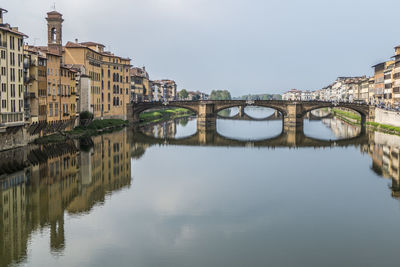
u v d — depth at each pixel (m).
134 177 63.59
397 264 34.97
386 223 44.25
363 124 151.62
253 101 151.12
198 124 154.25
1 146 74.88
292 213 47.41
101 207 48.66
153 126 151.38
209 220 45.03
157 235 40.66
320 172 68.31
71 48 125.81
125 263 34.81
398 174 66.69
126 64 157.88
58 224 43.00
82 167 68.38
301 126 150.12
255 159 80.62
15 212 46.00
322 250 37.62
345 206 50.00
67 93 107.25
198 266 34.50
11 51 75.56
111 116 149.50
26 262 34.75
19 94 79.06
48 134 96.69
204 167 72.38
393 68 147.50
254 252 37.16
